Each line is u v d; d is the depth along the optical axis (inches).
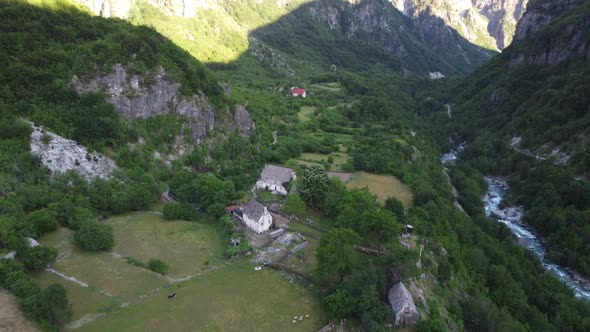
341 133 6820.9
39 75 3863.2
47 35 4212.6
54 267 2738.7
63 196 3390.7
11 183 3184.1
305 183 3981.3
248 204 3614.7
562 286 3732.8
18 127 3472.0
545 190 5536.4
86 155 3742.6
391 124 7539.4
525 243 4795.8
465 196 5580.7
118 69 4284.0
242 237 3304.6
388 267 2741.1
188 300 2541.8
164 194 4047.7
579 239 4468.5
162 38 5452.8
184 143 4630.9
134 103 4318.4
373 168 5064.0
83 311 2343.8
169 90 4633.4
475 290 3235.7
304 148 5713.6
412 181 4736.7
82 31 4510.3
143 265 2871.6
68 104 3927.2
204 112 4891.7
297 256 3105.3
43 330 2079.2
